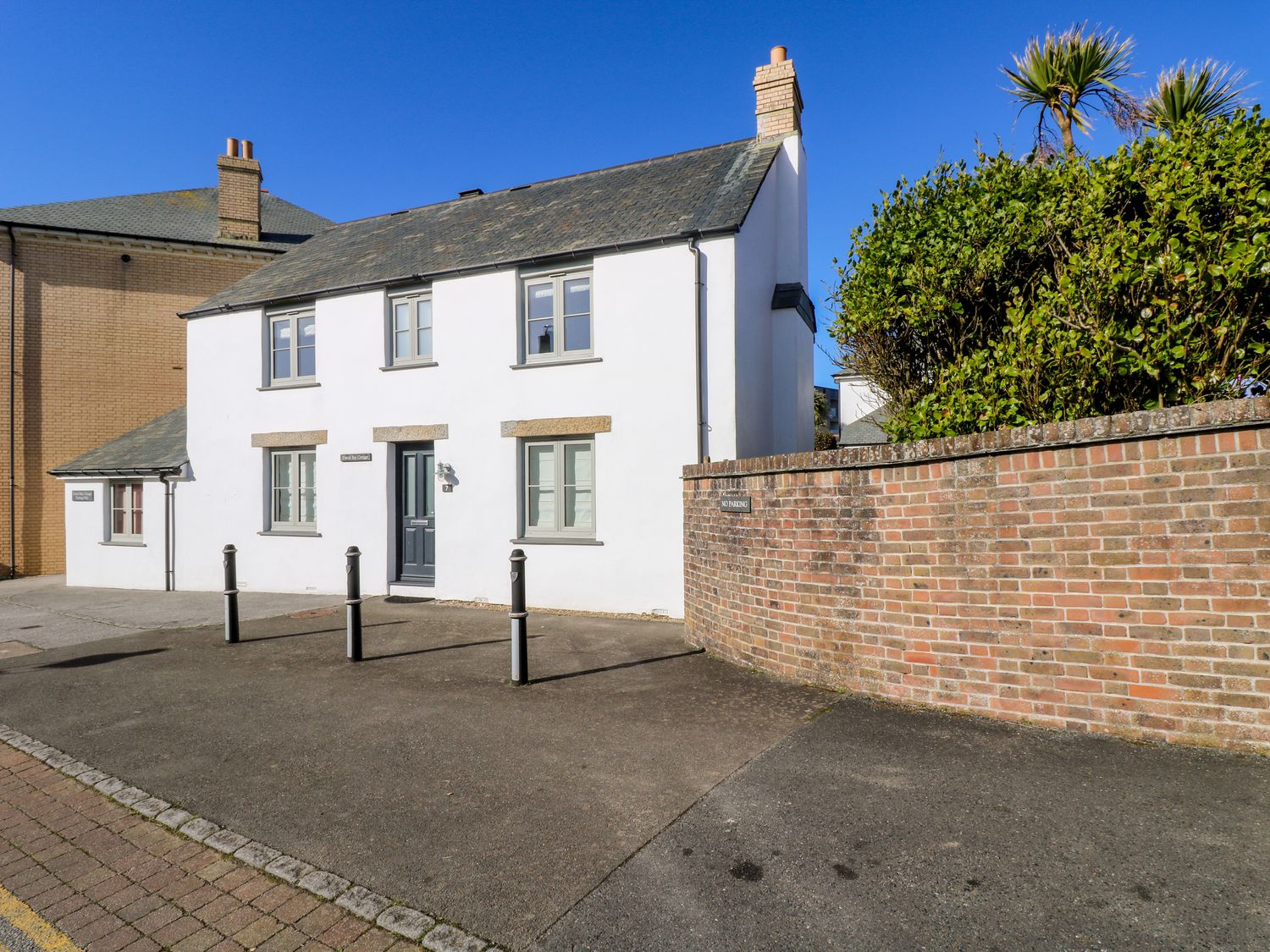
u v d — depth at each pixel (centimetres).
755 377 1037
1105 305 469
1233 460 378
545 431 1019
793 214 1194
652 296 968
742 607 630
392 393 1132
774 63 1234
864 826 335
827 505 538
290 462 1249
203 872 324
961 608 468
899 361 669
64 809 393
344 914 288
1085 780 364
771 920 270
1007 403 504
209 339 1302
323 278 1251
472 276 1077
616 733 475
